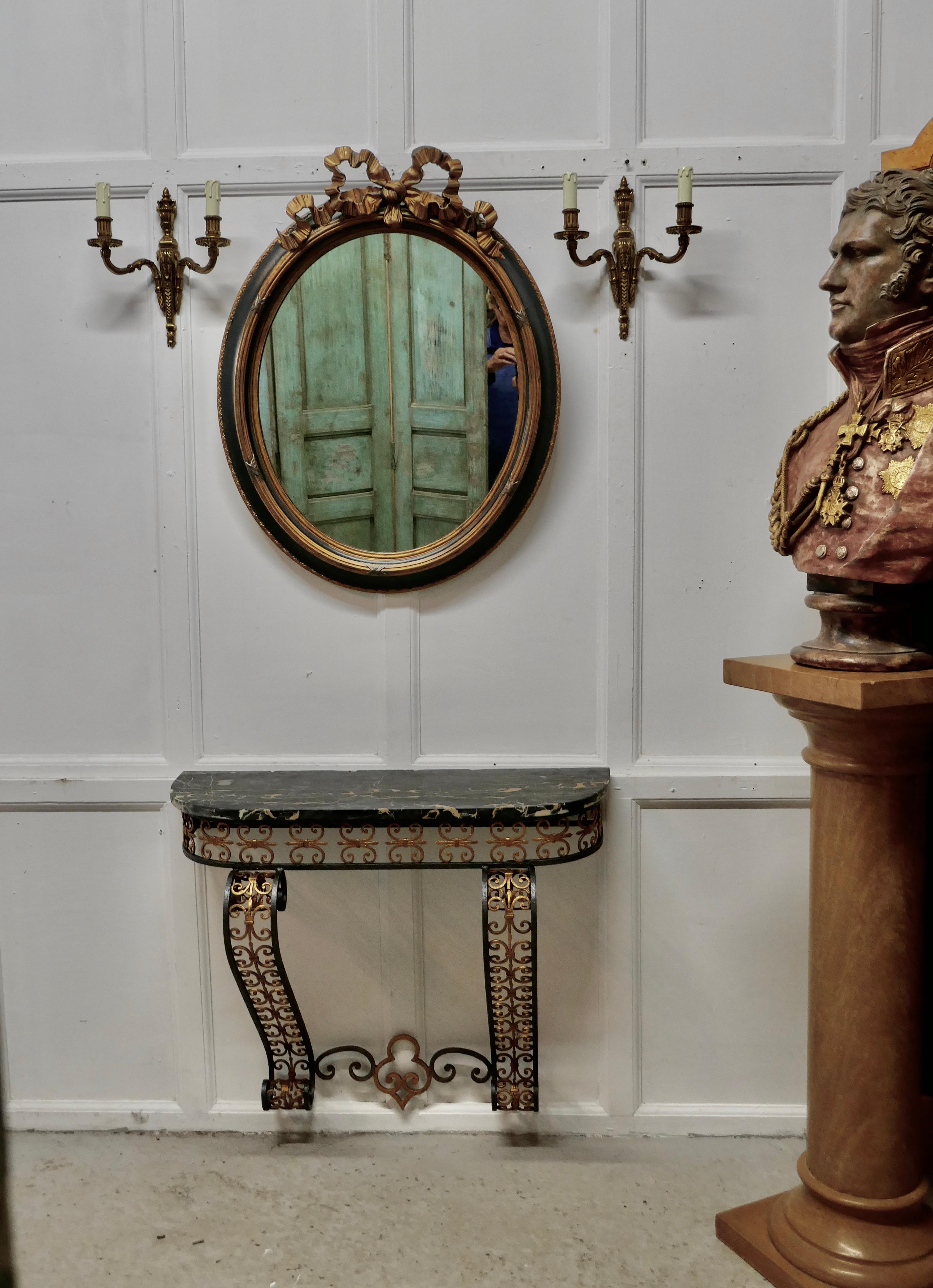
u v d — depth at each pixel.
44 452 2.45
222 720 2.49
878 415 1.79
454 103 2.35
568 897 2.48
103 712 2.50
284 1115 2.53
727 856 2.46
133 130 2.38
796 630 2.42
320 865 2.21
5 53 2.38
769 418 2.38
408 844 2.20
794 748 2.44
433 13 2.33
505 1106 2.34
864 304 1.77
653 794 2.43
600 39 2.33
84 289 2.41
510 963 2.23
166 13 2.35
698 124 2.34
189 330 2.40
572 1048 2.51
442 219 2.27
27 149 2.39
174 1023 2.54
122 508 2.46
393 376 2.36
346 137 2.37
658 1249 2.09
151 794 2.49
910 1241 1.93
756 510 2.40
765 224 2.34
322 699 2.48
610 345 2.37
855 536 1.81
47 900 2.53
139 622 2.48
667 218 2.35
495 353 2.34
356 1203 2.24
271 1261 2.07
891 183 1.75
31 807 2.50
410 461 2.38
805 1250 1.96
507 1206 2.23
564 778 2.37
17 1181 2.33
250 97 2.37
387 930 2.49
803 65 2.31
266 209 2.38
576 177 2.24
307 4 2.34
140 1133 2.54
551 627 2.44
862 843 1.90
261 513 2.38
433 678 2.46
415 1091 2.46
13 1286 0.64
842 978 1.93
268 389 2.36
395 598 2.44
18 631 2.49
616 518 2.40
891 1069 1.92
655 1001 2.49
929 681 1.74
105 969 2.54
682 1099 2.51
